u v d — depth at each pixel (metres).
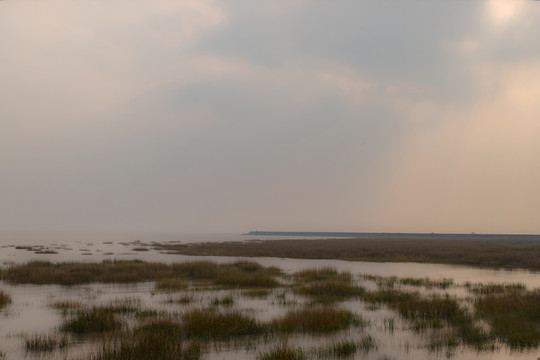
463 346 8.92
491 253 47.97
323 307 12.39
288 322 10.55
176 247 64.31
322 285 17.75
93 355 7.69
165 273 23.19
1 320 11.41
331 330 10.27
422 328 10.56
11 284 19.27
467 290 18.17
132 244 79.19
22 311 12.73
